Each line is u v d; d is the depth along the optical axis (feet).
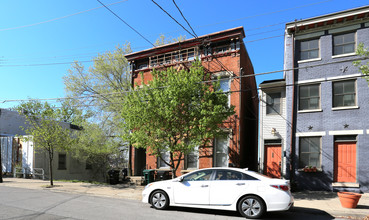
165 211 28.12
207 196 27.02
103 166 75.82
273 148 48.32
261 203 24.98
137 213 26.73
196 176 28.71
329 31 45.80
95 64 74.90
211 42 53.72
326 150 43.39
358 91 42.47
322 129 44.11
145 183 51.85
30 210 27.30
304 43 47.91
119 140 64.49
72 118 81.56
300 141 45.78
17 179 62.49
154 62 60.39
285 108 48.03
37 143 51.83
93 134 61.67
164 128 41.75
